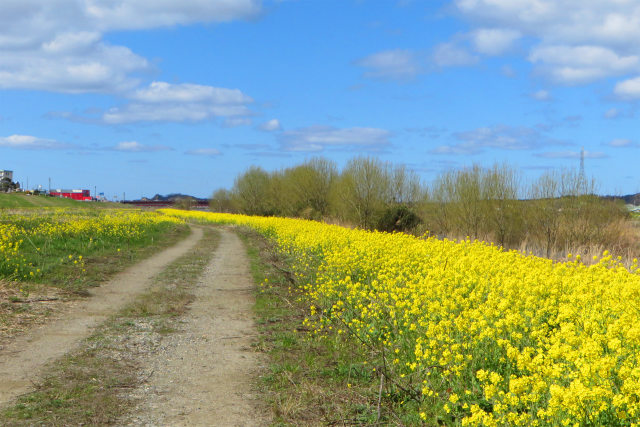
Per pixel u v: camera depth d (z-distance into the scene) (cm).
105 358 810
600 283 898
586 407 473
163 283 1512
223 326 1027
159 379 721
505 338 684
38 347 859
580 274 1031
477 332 684
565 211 2375
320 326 946
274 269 1761
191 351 857
